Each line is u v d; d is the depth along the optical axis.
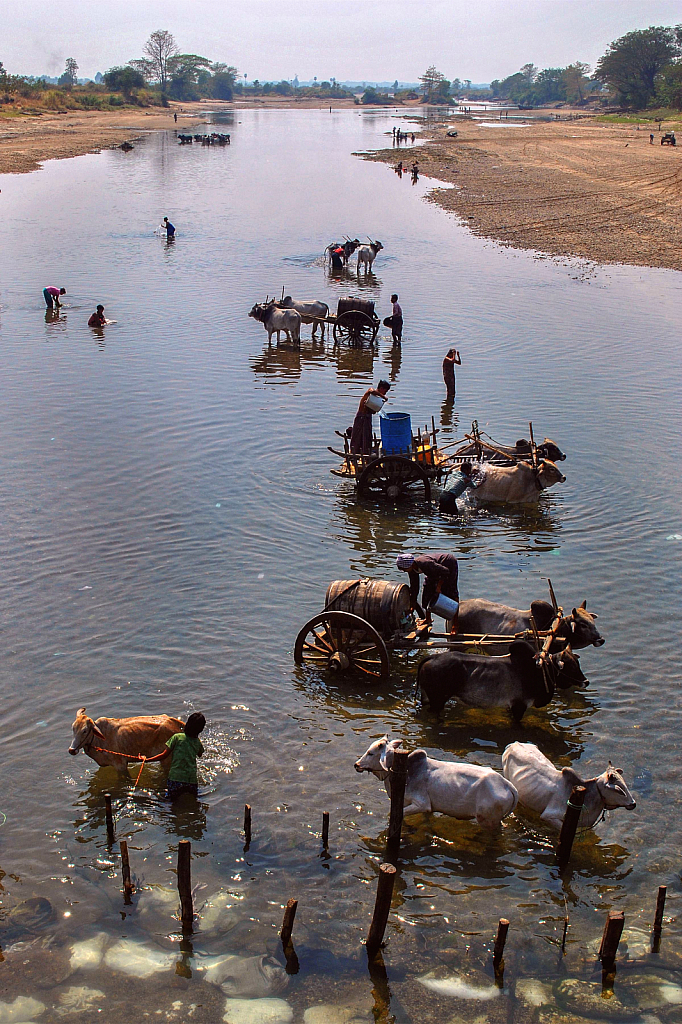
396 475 18.31
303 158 101.69
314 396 24.73
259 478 19.34
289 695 12.23
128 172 83.88
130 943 8.54
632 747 11.34
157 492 18.42
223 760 10.93
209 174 83.69
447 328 32.16
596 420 23.06
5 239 47.50
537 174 82.56
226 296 36.16
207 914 8.84
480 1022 7.82
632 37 185.88
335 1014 7.89
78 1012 7.85
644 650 13.36
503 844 9.86
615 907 9.06
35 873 9.24
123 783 10.58
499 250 47.94
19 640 13.16
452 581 13.31
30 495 18.00
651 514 17.95
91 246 46.09
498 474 18.41
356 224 55.66
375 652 13.55
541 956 8.48
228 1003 7.96
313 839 9.80
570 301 36.28
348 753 11.16
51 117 147.50
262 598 14.56
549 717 11.98
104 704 11.79
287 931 8.50
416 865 9.51
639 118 165.00
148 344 29.36
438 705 11.86
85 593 14.48
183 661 12.81
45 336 29.91
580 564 15.95
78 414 22.78
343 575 15.43
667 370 27.33
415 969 8.33
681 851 9.76
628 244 49.72
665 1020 7.85
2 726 11.34
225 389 25.14
